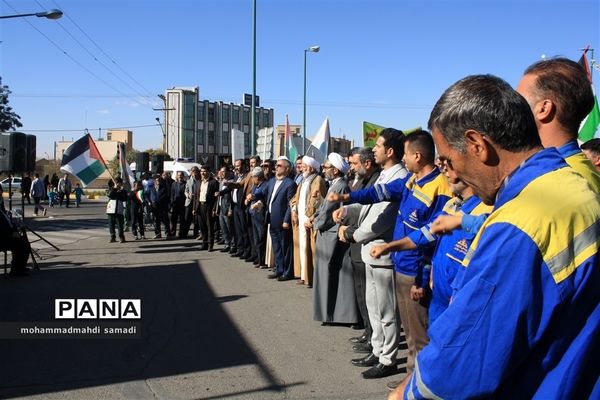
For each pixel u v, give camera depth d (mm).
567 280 1220
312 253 8117
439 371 1264
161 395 4121
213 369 4684
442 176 3490
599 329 1265
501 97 1375
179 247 12805
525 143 1379
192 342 5445
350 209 4668
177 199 14664
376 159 4473
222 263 10352
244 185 10555
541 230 1225
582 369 1248
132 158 60875
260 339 5547
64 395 4125
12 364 4812
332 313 5992
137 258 11047
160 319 6312
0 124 45000
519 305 1205
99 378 4477
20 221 9586
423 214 3480
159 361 4887
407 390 1376
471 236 2088
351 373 4586
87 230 17406
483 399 1254
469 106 1384
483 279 1240
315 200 7535
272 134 16406
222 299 7328
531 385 1264
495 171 1422
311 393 4160
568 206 1247
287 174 8680
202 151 69938
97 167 14438
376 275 4453
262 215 9664
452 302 1307
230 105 73375
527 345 1229
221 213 11695
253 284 8336
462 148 1428
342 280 5926
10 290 7879
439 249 2539
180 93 67688
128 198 14625
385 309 4449
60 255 11562
